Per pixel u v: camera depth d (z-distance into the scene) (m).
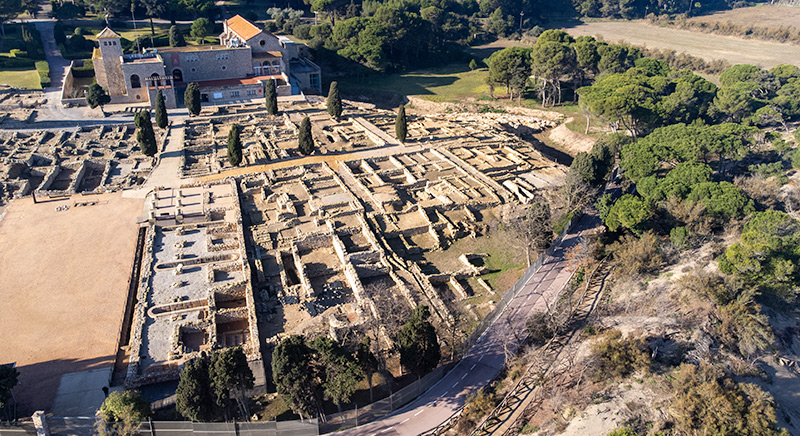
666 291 68.81
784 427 51.62
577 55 167.38
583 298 72.56
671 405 52.16
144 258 76.56
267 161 109.69
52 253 78.44
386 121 142.38
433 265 82.56
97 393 56.56
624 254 75.06
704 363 55.88
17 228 84.50
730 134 108.81
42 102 140.12
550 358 61.94
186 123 131.38
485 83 186.50
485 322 68.00
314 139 123.88
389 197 95.88
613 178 107.56
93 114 135.00
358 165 112.12
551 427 52.88
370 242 84.00
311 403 52.91
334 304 72.56
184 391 49.72
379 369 61.91
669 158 100.69
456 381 60.41
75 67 165.62
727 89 134.50
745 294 64.69
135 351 60.28
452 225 89.81
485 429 53.72
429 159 115.62
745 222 79.31
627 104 123.94
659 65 165.25
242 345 62.62
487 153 120.38
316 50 199.25
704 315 63.75
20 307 67.50
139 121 105.50
